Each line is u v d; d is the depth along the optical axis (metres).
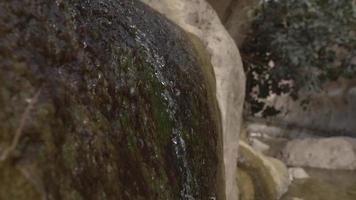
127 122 2.08
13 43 1.53
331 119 10.75
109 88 2.01
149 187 2.10
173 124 2.66
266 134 10.38
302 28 7.57
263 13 7.66
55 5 1.84
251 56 8.12
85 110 1.74
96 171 1.67
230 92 4.34
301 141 8.68
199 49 3.95
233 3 7.35
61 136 1.52
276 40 7.67
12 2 1.62
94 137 1.73
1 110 1.34
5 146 1.29
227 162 4.19
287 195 6.37
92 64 1.93
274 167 6.60
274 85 8.34
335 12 7.47
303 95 11.02
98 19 2.21
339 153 8.17
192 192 2.73
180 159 2.65
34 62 1.57
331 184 7.16
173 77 2.91
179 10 4.37
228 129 4.24
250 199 5.42
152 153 2.25
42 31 1.69
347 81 11.02
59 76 1.67
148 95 2.42
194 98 3.19
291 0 7.46
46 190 1.34
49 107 1.50
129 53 2.35
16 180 1.27
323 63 7.88
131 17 2.74
